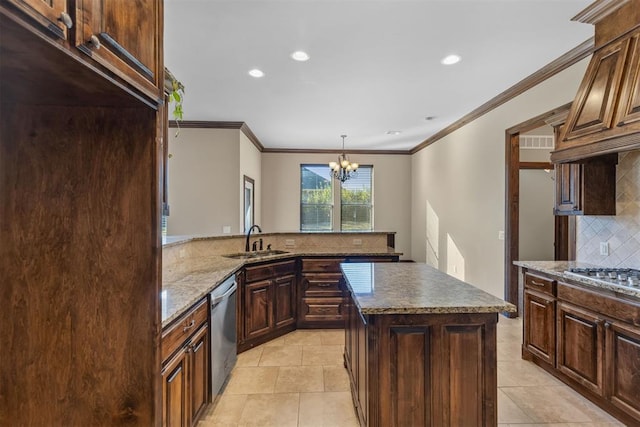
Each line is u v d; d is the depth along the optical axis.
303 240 4.31
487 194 4.59
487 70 3.43
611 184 2.70
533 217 5.43
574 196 2.77
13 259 1.20
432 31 2.70
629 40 2.12
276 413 2.19
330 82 3.74
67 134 1.21
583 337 2.27
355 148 7.80
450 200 5.82
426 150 7.03
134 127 1.22
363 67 3.36
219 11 2.41
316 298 3.76
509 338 3.46
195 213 5.36
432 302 1.66
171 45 2.91
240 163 5.45
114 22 0.96
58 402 1.22
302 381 2.60
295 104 4.51
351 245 4.34
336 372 2.75
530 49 2.99
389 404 1.60
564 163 2.64
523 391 2.45
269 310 3.38
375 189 8.03
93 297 1.22
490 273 4.52
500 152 4.27
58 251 1.21
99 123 1.22
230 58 3.15
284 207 7.83
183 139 5.35
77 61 0.86
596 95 2.27
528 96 3.72
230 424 2.08
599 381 2.14
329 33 2.72
